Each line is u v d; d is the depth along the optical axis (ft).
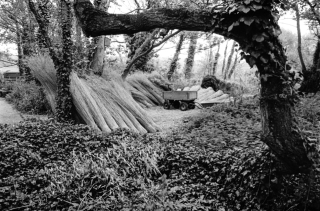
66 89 26.08
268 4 9.63
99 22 10.55
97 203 10.45
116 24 10.53
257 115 27.02
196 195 13.26
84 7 10.52
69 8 26.13
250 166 12.65
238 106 31.17
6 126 21.56
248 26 9.87
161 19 10.53
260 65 10.38
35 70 28.45
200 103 45.21
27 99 38.47
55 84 28.30
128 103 29.01
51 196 10.91
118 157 14.83
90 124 25.30
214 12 10.25
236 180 13.20
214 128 22.53
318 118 23.75
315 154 11.10
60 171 12.91
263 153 12.41
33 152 16.67
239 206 12.53
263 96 10.62
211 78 53.06
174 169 15.64
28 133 19.26
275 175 11.80
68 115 26.48
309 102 27.09
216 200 13.05
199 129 24.25
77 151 17.42
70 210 10.09
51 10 35.96
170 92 44.27
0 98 53.78
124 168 14.08
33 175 13.14
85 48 35.63
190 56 68.44
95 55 36.19
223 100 43.73
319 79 35.96
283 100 10.34
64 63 26.03
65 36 25.94
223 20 10.21
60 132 19.84
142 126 28.76
